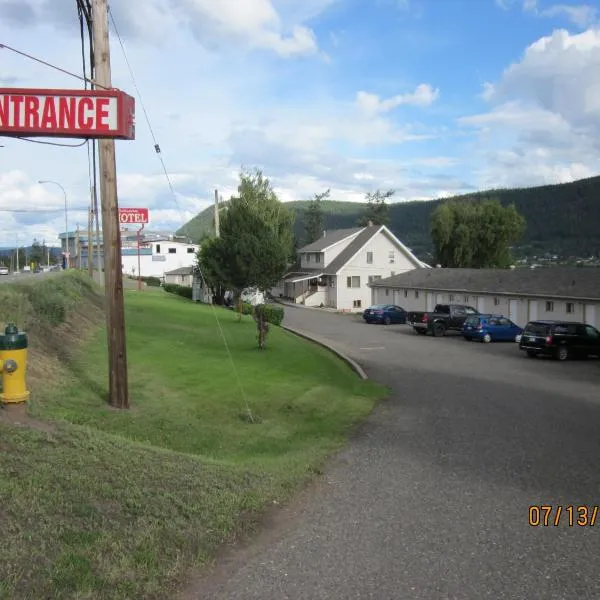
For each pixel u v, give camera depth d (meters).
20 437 7.14
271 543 5.78
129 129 8.69
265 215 62.06
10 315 13.83
